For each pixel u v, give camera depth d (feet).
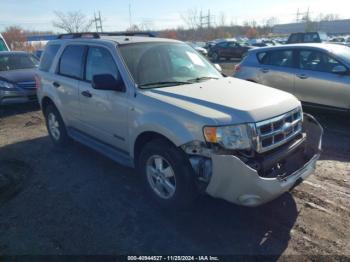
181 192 10.36
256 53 25.67
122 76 12.25
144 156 11.46
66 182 13.84
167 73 13.01
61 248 9.67
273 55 24.44
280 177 9.60
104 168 15.16
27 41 145.28
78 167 15.34
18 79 27.30
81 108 14.97
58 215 11.37
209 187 9.58
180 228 10.46
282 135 10.25
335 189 12.66
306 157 11.35
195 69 14.06
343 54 21.03
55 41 17.90
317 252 9.21
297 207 11.44
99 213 11.42
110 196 12.56
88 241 9.95
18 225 10.85
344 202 11.70
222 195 9.47
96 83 11.78
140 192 12.80
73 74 15.55
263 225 10.49
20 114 26.61
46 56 18.42
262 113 9.69
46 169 15.24
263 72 24.71
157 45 13.92
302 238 9.82
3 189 13.43
